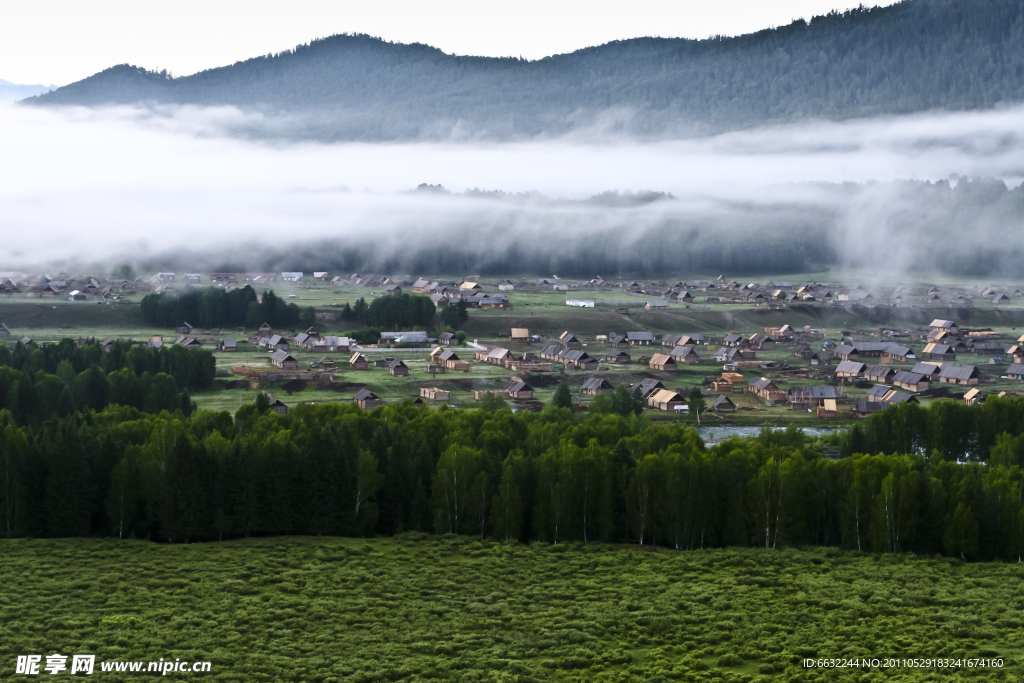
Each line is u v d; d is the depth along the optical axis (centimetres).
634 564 12425
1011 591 11206
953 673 9025
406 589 11431
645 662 9475
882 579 11781
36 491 13212
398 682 8938
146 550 12594
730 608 10894
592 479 13462
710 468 13288
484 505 13600
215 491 13350
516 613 10725
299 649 9656
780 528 13062
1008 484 12706
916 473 12950
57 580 11344
